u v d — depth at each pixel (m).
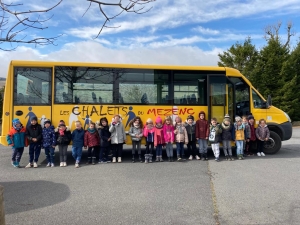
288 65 27.52
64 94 9.30
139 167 8.62
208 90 9.99
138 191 6.11
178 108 9.85
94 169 8.39
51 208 5.13
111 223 4.44
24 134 8.73
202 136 9.60
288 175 7.42
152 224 4.39
